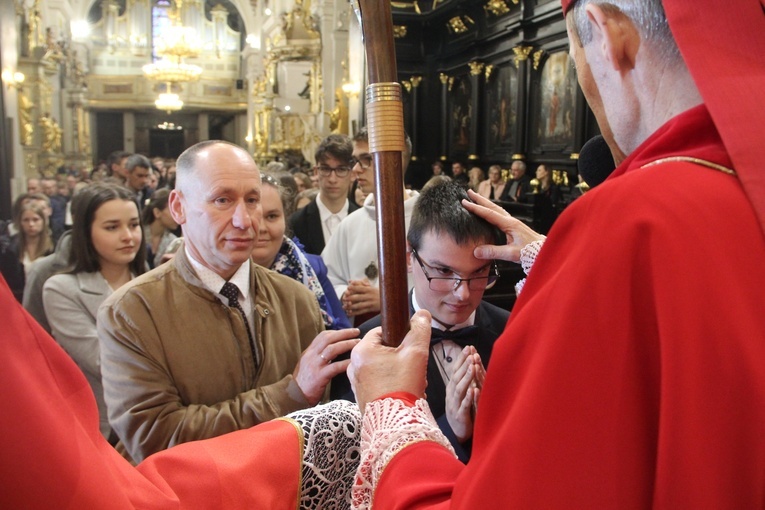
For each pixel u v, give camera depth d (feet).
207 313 4.98
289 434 3.21
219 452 3.09
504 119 35.55
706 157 2.00
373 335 3.19
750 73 2.00
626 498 1.78
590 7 2.37
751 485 1.69
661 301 1.79
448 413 4.19
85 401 2.26
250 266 5.34
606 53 2.33
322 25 50.60
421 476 2.47
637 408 1.82
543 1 30.50
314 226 11.76
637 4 2.23
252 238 4.93
